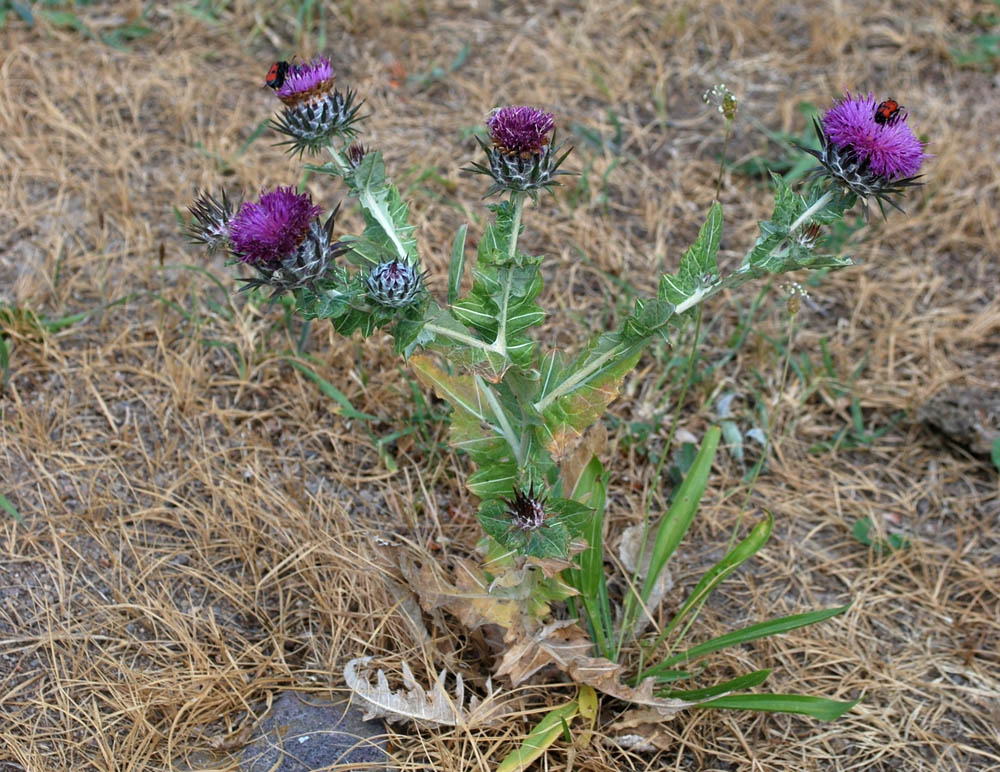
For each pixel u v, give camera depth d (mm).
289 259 524
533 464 611
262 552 711
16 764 613
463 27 1111
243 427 771
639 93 1053
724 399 821
